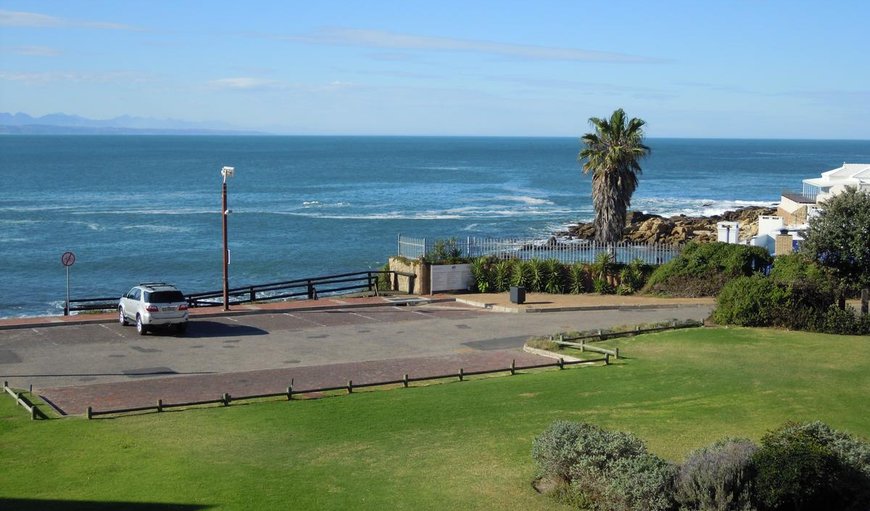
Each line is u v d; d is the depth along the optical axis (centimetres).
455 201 11212
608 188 4494
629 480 1326
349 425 1862
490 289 4009
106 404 2064
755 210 8000
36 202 10569
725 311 3070
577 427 1464
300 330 3117
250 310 3466
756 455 1330
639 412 1947
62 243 7188
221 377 2372
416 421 1891
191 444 1723
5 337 2947
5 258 6419
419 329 3139
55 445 1708
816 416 1908
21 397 2058
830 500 1305
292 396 2127
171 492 1444
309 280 3997
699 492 1295
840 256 2967
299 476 1532
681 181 15612
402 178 15950
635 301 3747
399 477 1528
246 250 6981
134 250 6894
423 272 3947
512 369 2392
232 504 1390
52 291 5334
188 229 8162
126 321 3155
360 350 2761
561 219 8988
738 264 3838
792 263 3400
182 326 3028
